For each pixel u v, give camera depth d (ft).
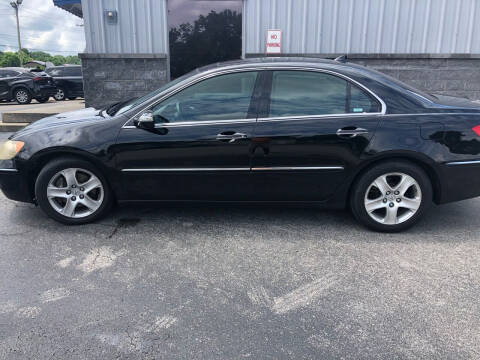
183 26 27.07
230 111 12.48
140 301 9.37
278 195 12.92
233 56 27.66
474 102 13.65
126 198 13.19
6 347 7.91
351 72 12.58
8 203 15.61
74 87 59.88
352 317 8.81
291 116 12.36
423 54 26.55
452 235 12.84
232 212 14.71
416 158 12.18
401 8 26.11
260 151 12.34
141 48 27.20
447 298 9.46
